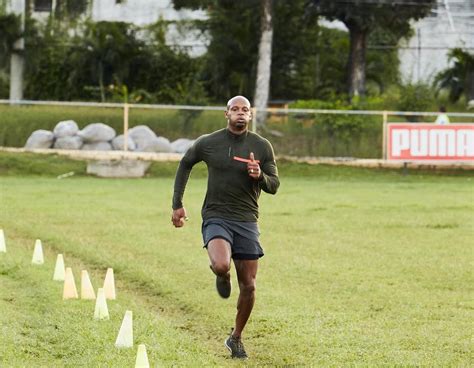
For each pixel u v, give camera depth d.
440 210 43.72
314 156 65.75
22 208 42.59
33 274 25.70
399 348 18.66
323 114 65.88
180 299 23.56
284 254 30.95
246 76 87.62
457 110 85.00
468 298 24.00
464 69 86.50
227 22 86.56
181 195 18.58
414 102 74.56
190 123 66.56
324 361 17.69
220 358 18.12
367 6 78.56
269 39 76.31
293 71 89.38
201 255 30.22
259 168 17.77
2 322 19.75
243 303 18.12
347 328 20.41
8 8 82.12
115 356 17.11
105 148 64.69
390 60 92.88
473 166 65.12
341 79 89.38
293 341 19.25
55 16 86.31
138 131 64.94
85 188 53.31
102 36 85.88
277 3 85.31
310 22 83.44
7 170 61.78
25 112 66.12
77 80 86.44
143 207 43.78
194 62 87.38
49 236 34.09
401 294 24.44
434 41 93.50
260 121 68.44
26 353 17.39
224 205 18.20
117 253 30.45
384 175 63.62
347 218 40.59
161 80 86.81
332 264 29.05
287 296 23.91
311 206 45.06
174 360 17.28
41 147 64.44
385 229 37.31
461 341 19.31
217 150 18.25
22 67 83.00
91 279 26.11
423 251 31.75
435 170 65.06
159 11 89.38
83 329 19.19
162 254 30.33
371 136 65.81
